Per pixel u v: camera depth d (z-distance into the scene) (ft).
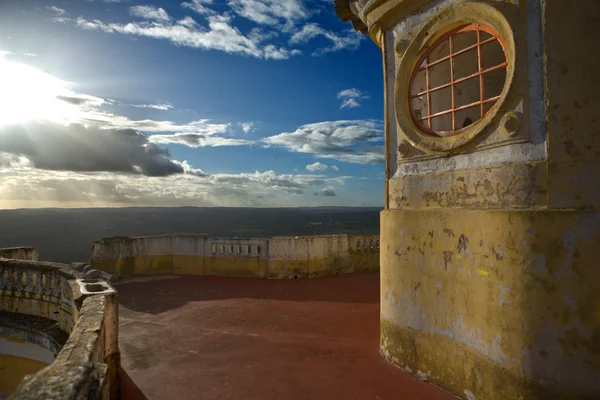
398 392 16.01
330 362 19.36
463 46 21.36
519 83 13.79
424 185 17.83
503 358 13.46
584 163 12.44
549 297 12.46
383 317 20.06
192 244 45.60
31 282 27.04
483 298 14.35
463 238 15.42
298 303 31.89
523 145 13.69
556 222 12.42
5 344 26.16
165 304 31.86
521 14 13.75
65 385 7.54
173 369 18.69
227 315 28.48
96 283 20.52
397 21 19.40
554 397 12.21
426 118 18.38
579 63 12.64
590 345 11.84
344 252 46.44
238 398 15.72
